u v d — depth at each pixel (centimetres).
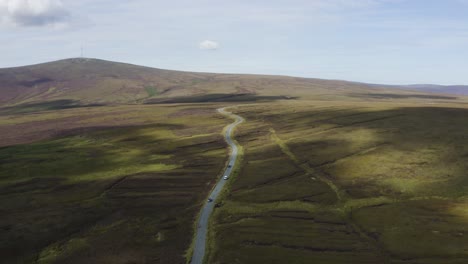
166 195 11794
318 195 11356
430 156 13700
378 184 11819
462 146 14438
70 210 10675
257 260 7931
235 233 9238
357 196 11131
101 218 10238
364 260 7738
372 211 10150
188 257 8169
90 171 13988
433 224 9169
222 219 10125
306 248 8362
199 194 11856
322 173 13088
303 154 15100
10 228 9562
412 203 10475
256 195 11544
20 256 8331
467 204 10188
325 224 9575
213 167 14275
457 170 12344
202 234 9294
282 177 12925
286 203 10931
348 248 8288
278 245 8550
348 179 12394
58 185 12556
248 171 13675
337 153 14900
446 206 10144
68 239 9094
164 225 9812
